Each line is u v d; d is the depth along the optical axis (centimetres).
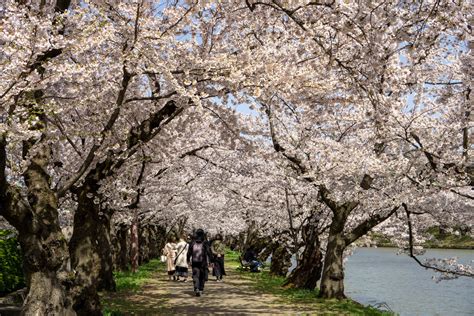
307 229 1875
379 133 971
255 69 845
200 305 1225
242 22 1021
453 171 931
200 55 998
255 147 1180
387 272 3178
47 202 752
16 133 613
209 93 1018
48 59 609
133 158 1261
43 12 685
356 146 1354
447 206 1470
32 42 578
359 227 1400
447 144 1003
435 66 1123
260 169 1817
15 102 616
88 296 896
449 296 2016
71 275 762
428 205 1460
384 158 1145
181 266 1978
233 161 1870
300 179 1545
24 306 700
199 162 1944
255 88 849
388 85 858
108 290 1470
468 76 916
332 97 1037
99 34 641
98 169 964
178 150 1479
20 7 615
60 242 746
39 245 712
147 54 753
